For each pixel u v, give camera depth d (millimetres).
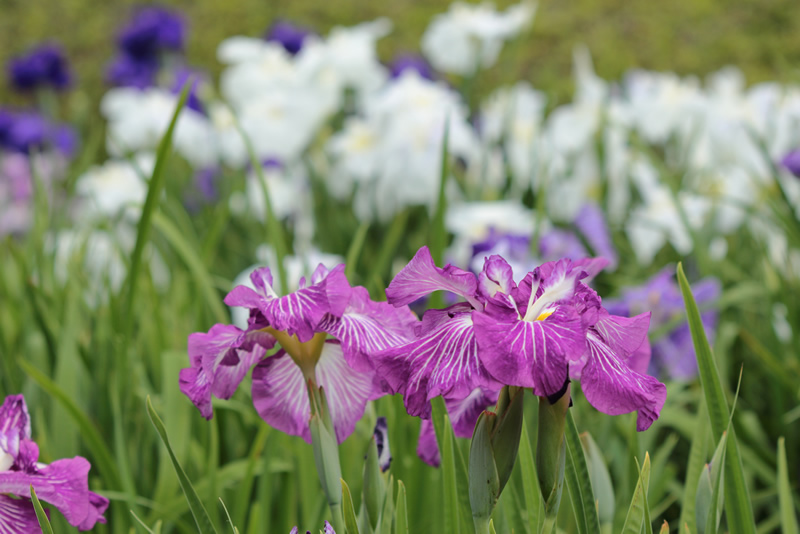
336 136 4773
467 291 1526
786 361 2727
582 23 12227
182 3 13359
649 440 2178
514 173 4535
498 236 3297
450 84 6090
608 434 2213
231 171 4770
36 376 1823
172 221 3086
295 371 1605
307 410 1611
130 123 4746
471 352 1509
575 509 1580
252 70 4793
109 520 1945
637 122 4707
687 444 2783
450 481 1613
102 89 11211
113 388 2061
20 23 13031
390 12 12914
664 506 1991
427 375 1508
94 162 7629
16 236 5398
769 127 4148
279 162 4609
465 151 4180
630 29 12016
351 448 1911
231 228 4395
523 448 1635
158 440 2090
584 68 4961
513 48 4723
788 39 11211
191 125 4754
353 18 12805
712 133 4414
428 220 4199
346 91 5230
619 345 1540
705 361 1616
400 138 4137
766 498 2396
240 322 2490
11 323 2566
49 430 2217
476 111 5211
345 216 4520
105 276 2730
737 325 2973
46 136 6059
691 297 1607
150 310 2629
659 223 3672
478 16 4828
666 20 12125
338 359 1599
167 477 1891
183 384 1578
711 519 1588
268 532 1930
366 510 1577
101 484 1943
